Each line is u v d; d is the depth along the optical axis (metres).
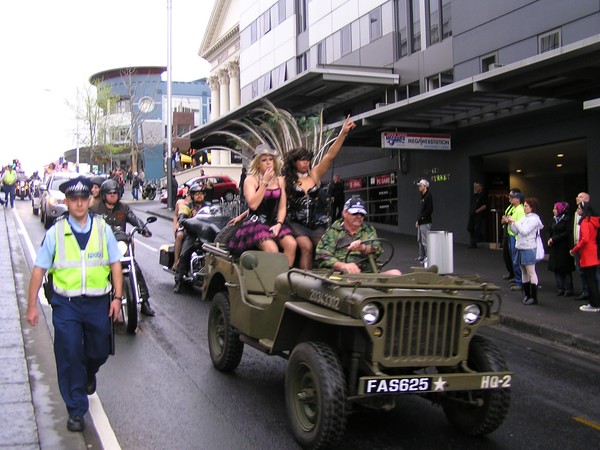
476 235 18.11
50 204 19.42
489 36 17.98
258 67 36.69
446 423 5.59
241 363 7.24
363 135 20.17
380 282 4.77
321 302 4.91
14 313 8.53
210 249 7.41
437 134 18.31
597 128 15.13
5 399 5.45
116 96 58.28
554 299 11.11
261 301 6.06
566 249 11.17
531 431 5.47
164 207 30.72
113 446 4.84
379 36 24.16
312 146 12.84
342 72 20.95
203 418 5.52
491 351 5.03
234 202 18.00
